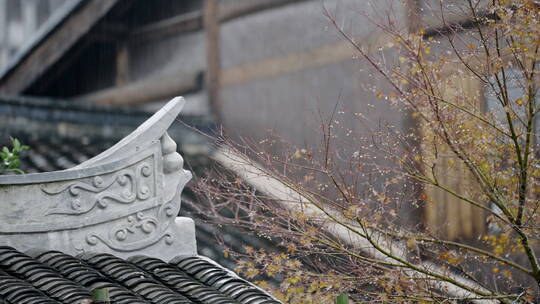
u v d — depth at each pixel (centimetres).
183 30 1944
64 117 1714
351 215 924
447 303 968
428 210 1252
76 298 704
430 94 926
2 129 1633
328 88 1580
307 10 1662
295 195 1105
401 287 970
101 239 814
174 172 866
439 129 949
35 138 1672
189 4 1953
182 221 870
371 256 1053
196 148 1759
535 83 933
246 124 1781
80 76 2086
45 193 792
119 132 1788
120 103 2025
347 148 1302
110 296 723
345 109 1502
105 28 1972
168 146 859
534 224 972
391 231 996
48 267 763
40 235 788
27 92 2089
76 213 802
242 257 1255
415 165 1077
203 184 1052
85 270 767
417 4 1073
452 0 1062
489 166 983
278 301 796
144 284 766
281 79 1709
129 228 830
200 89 1898
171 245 855
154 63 1994
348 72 1527
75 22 1966
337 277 940
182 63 1944
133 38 2012
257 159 1299
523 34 898
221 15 1870
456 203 1280
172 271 820
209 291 784
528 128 929
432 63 945
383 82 1422
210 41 1878
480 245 1270
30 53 2042
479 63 972
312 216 948
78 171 805
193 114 1845
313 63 1633
